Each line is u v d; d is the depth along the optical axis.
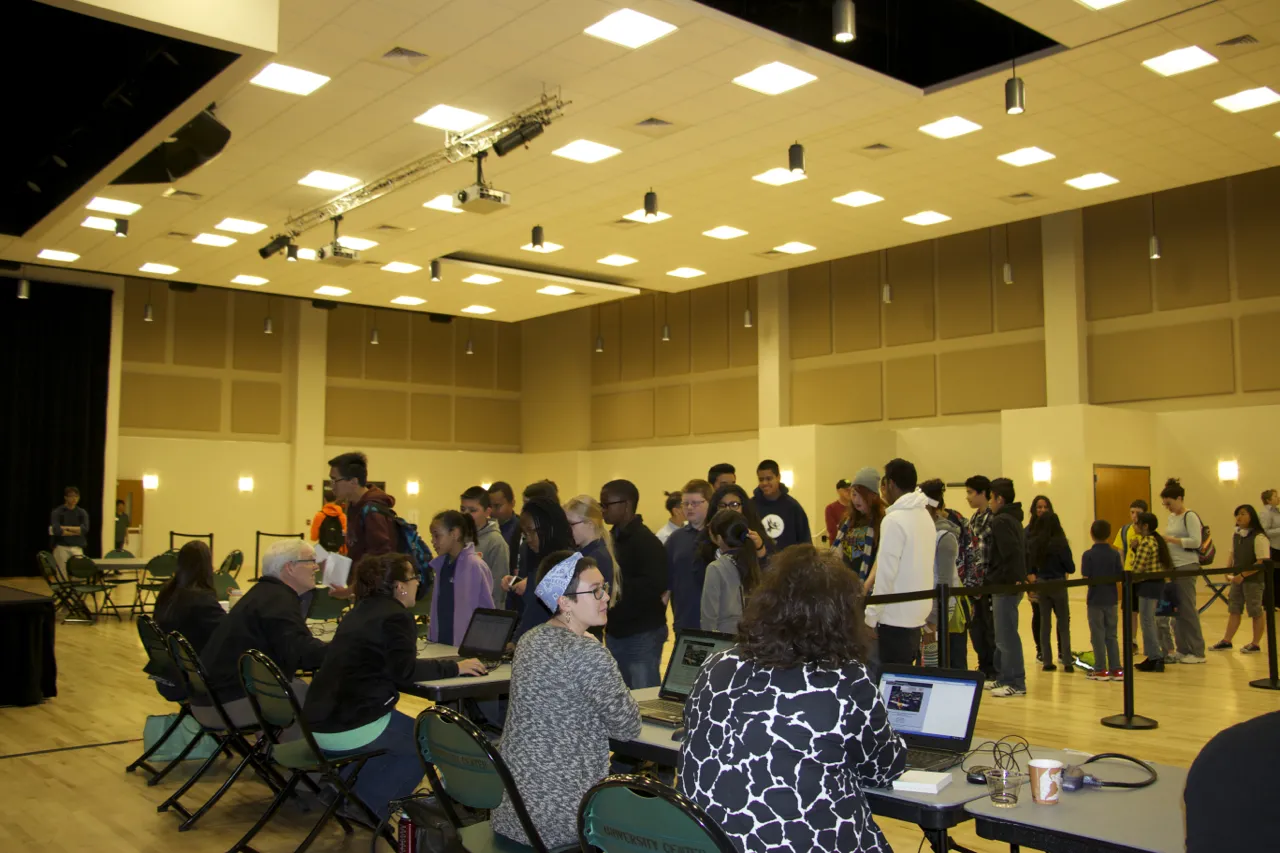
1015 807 2.31
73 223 12.05
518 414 23.98
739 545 4.43
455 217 11.99
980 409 15.98
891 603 4.61
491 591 5.38
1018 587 4.92
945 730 2.79
